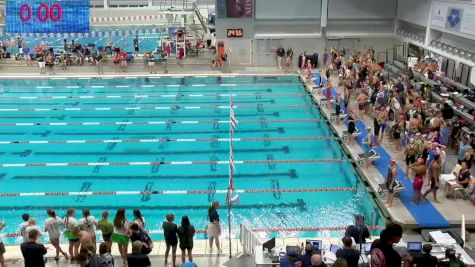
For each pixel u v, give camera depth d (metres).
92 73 27.58
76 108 22.19
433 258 7.96
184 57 29.42
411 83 21.23
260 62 29.39
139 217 9.64
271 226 12.59
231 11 28.06
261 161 16.56
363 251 9.20
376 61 29.16
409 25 27.61
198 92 24.78
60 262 9.98
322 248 9.44
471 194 12.91
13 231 12.38
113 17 38.88
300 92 24.67
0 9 36.88
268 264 9.06
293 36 28.84
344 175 15.57
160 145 17.91
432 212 12.43
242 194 14.30
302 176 15.48
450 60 21.73
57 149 17.53
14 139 18.44
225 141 18.31
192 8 33.56
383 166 15.38
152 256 10.48
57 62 28.44
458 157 14.95
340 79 24.30
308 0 28.30
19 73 27.38
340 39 28.92
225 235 11.91
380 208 13.30
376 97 19.36
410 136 15.88
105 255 8.10
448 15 21.73
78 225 9.73
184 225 9.50
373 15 28.72
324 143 18.11
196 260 10.23
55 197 14.17
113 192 14.46
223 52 28.81
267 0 28.22
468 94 18.27
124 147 17.72
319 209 13.48
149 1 39.25
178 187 14.74
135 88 25.53
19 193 14.39
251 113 21.52
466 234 11.32
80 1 29.02
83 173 15.66
